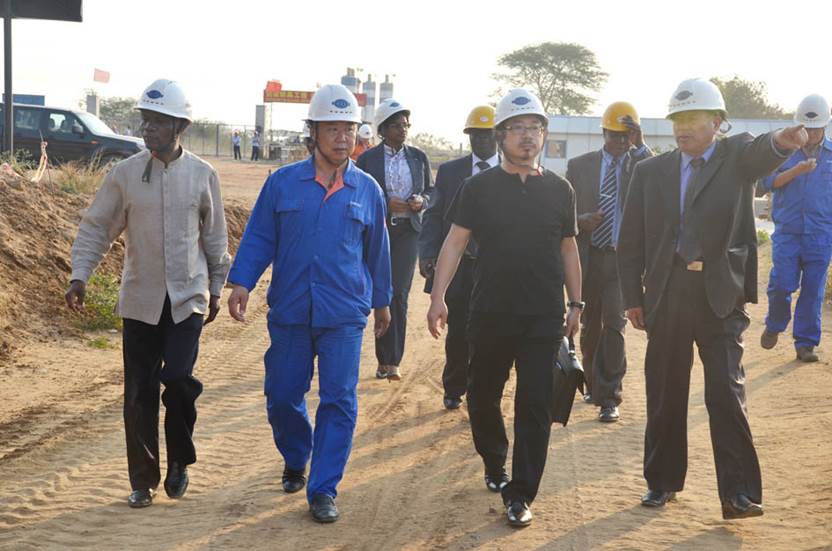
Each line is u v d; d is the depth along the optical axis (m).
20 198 12.66
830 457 6.91
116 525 5.54
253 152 51.00
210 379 8.95
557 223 5.68
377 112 9.21
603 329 7.96
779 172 10.00
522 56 84.50
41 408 7.73
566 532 5.57
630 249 5.96
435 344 11.14
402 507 5.96
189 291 5.75
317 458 5.71
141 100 5.70
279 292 5.77
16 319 9.99
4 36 17.64
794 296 14.32
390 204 9.00
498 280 5.63
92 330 10.40
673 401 5.85
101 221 5.79
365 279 5.86
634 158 7.85
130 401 5.79
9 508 5.74
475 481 6.47
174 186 5.75
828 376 9.50
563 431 7.68
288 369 5.82
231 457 6.83
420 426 7.77
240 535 5.45
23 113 25.62
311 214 5.71
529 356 5.65
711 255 5.61
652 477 5.96
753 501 5.50
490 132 7.99
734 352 5.65
